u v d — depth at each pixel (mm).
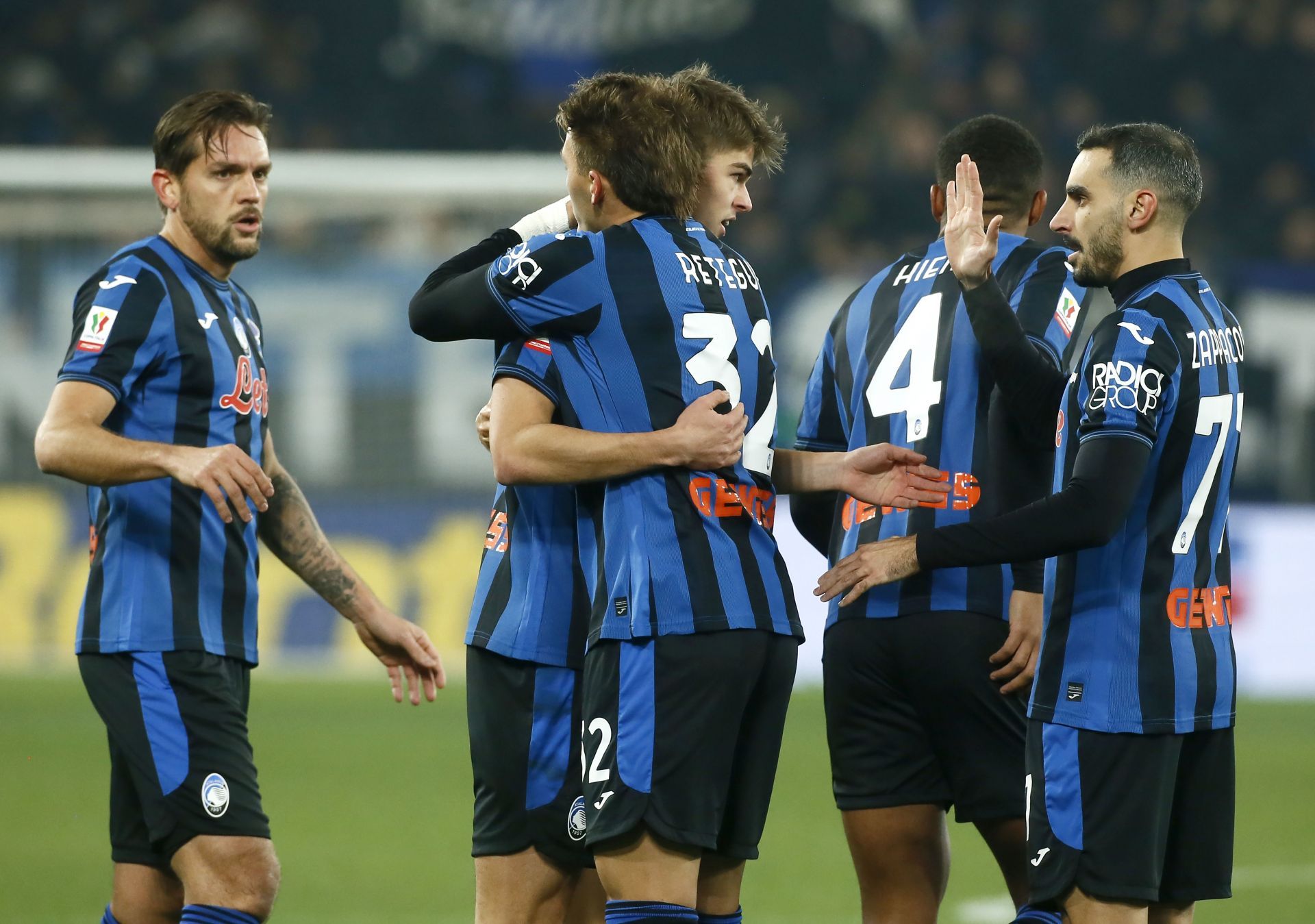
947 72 67500
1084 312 14453
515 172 52344
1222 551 12492
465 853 23938
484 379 50125
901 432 14195
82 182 50500
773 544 12109
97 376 13359
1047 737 12117
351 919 19672
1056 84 67188
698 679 11406
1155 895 11812
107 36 66812
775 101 68062
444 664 46406
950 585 13727
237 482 12766
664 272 11820
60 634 45844
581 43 69188
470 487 49531
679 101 12375
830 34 69125
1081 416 12148
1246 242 61188
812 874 22578
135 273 13828
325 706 40719
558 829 12805
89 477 12938
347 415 50156
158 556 13547
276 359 50312
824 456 13203
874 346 14711
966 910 20484
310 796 28859
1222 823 12375
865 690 14125
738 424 11570
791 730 37469
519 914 12961
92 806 27422
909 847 14289
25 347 49500
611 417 11773
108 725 13414
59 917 19500
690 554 11547
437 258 51938
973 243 13258
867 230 63188
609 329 11734
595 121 12211
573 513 12938
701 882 12188
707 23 69188
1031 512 11914
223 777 13273
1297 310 49844
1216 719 12141
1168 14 67750
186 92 66875
